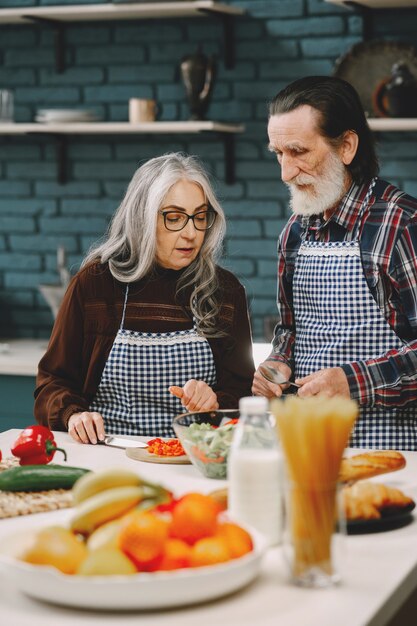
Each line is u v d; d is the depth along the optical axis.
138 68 4.82
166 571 1.49
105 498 1.60
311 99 2.69
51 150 5.01
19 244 5.11
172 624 1.44
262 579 1.61
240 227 4.75
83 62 4.90
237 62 4.66
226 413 2.26
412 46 4.25
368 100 4.32
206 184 2.80
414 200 2.75
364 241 2.74
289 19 4.57
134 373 2.81
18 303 5.13
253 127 4.67
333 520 1.57
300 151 2.70
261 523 1.74
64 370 2.84
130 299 2.85
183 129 4.48
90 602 1.46
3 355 4.55
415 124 4.11
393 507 1.85
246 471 1.74
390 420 2.69
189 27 4.72
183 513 1.56
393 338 2.73
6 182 5.10
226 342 2.90
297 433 1.53
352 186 2.78
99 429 2.52
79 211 5.00
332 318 2.80
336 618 1.46
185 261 2.81
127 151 4.89
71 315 2.85
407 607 1.89
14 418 4.46
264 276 4.73
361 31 4.46
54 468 2.06
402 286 2.70
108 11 4.57
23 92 5.02
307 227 2.87
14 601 1.52
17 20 4.84
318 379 2.56
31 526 1.80
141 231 2.80
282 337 2.96
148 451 2.38
